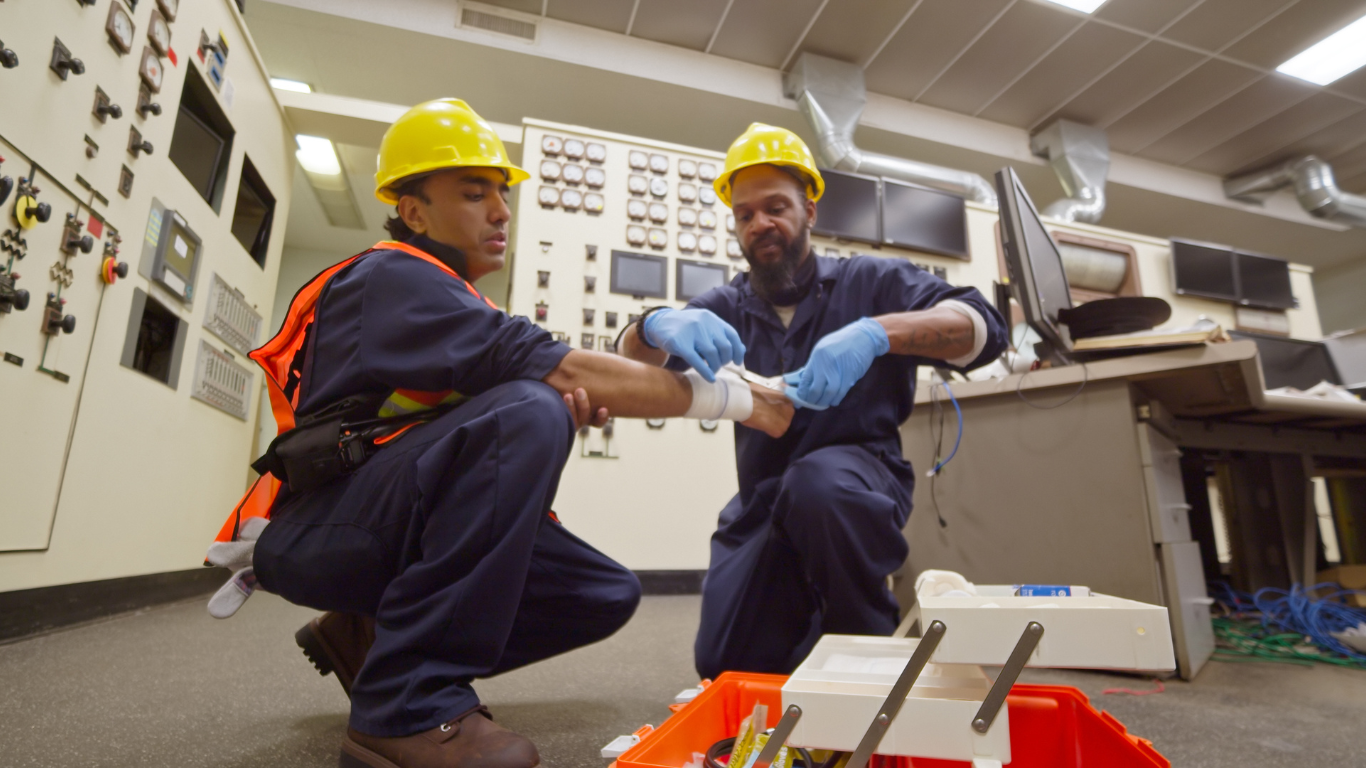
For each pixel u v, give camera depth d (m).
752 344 1.28
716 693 0.78
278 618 2.22
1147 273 4.61
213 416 2.98
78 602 1.95
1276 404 1.54
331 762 0.81
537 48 4.52
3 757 0.81
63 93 1.69
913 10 4.50
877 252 3.97
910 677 0.50
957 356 1.14
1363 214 5.88
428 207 0.88
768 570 1.10
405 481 0.73
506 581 0.70
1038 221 1.87
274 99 3.59
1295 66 4.93
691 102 5.01
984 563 1.63
